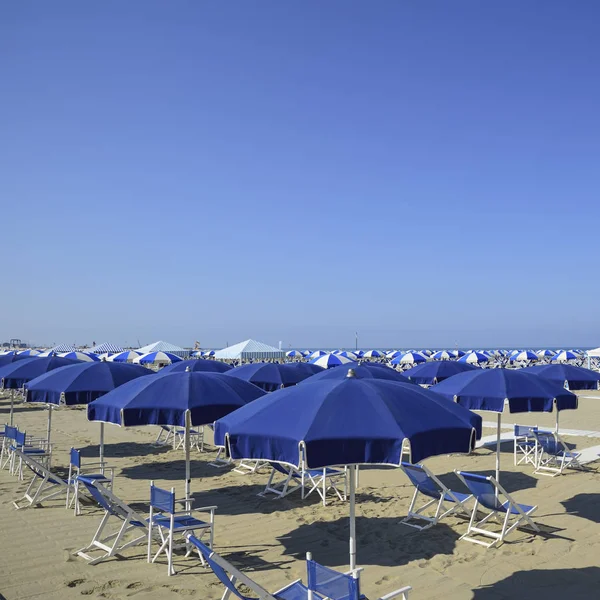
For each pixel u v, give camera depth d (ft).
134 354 79.51
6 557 18.60
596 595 16.14
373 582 17.04
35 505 24.90
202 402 18.95
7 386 30.53
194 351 109.50
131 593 15.93
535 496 27.12
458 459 36.40
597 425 51.70
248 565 18.30
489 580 17.15
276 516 23.77
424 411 13.88
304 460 12.00
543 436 33.45
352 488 14.76
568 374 30.86
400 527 22.34
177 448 40.14
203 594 15.92
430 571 17.88
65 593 15.89
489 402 21.86
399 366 127.24
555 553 19.38
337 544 20.38
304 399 14.03
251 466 33.63
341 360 65.41
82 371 25.25
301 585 13.85
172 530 17.60
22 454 25.07
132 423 18.34
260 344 71.00
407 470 22.93
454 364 36.04
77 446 40.93
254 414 14.03
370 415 13.03
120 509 20.51
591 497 26.81
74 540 20.34
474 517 22.13
